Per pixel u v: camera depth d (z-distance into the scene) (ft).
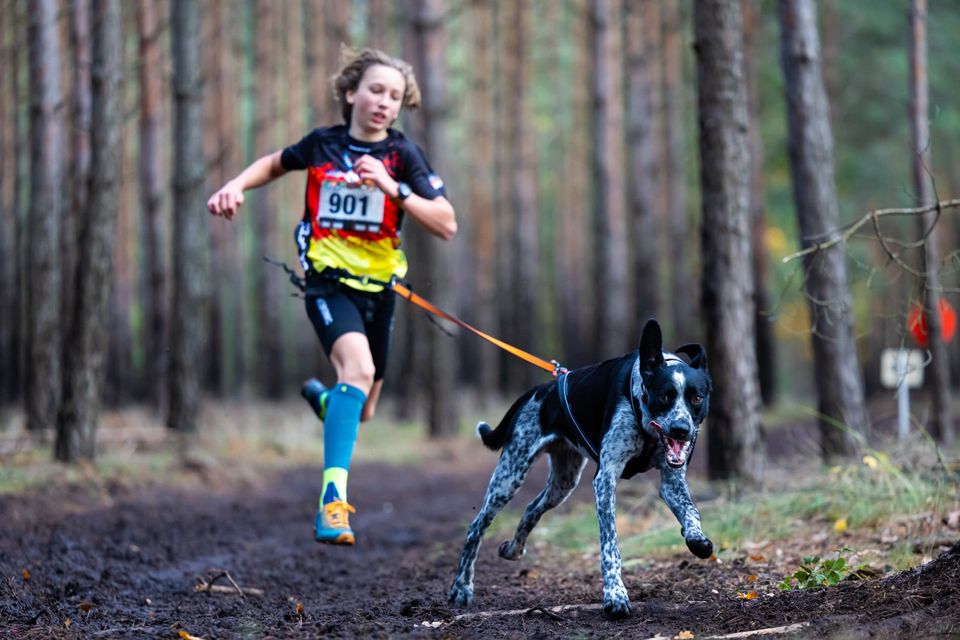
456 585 22.44
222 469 48.03
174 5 56.39
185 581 27.50
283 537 36.19
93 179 41.93
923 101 53.26
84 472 41.22
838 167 112.57
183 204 56.54
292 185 103.76
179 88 56.29
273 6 93.35
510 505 42.63
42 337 51.78
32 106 51.75
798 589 21.11
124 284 84.94
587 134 119.44
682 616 19.58
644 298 90.94
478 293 110.01
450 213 20.36
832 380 40.83
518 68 101.96
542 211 157.69
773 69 104.94
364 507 45.11
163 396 67.10
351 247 20.44
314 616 21.39
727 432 36.27
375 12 85.25
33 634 18.95
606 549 19.88
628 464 20.53
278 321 97.09
